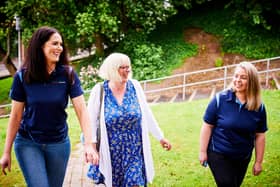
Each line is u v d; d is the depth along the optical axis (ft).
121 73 13.24
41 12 55.47
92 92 13.62
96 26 53.21
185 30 61.52
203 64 55.47
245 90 12.39
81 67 60.18
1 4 58.54
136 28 59.57
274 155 21.57
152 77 54.19
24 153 11.23
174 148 23.67
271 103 34.06
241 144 12.59
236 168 13.12
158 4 58.08
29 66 10.65
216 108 12.84
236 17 58.54
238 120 12.42
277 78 47.34
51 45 10.62
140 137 13.66
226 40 56.90
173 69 55.21
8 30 62.69
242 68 12.41
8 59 66.18
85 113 11.51
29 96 10.81
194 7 66.39
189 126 28.55
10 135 11.10
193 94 47.57
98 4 52.95
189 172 19.67
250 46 54.90
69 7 54.54
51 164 11.69
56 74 11.00
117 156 13.42
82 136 12.44
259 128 13.01
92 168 13.87
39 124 11.03
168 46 58.85
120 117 13.19
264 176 18.71
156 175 19.33
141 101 13.78
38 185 10.94
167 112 33.47
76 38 57.36
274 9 55.57
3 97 64.90
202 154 13.20
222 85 50.24
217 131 12.85
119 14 57.41
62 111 11.23
